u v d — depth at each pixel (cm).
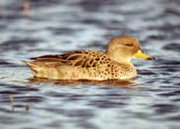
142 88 1595
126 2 2934
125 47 1770
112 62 1745
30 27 2462
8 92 1542
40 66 1692
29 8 2794
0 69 1816
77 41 2250
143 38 2306
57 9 2791
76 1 2942
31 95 1513
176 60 1961
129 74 1744
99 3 2906
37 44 2195
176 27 2486
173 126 1277
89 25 2519
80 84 1639
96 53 1761
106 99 1479
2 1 2888
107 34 2366
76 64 1697
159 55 2048
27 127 1270
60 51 2092
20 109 1396
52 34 2356
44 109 1395
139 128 1265
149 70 1828
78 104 1435
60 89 1577
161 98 1488
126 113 1365
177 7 2823
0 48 2127
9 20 2570
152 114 1357
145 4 2895
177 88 1588
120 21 2580
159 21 2586
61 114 1355
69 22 2562
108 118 1327
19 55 2022
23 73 1759
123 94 1527
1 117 1338
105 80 1703
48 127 1269
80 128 1262
